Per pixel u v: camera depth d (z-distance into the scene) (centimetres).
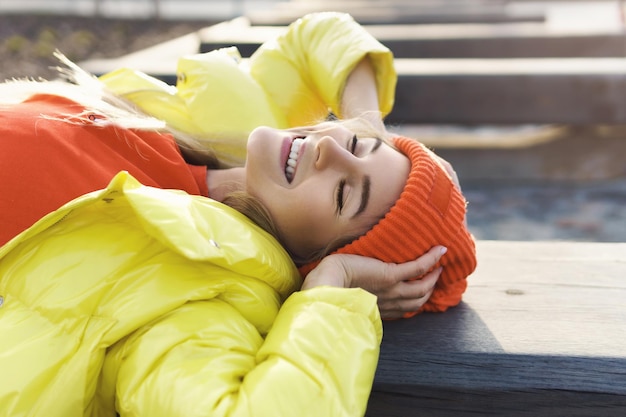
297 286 149
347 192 151
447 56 512
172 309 121
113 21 793
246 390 112
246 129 189
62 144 149
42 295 121
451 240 152
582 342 140
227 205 159
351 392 113
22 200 141
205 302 125
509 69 385
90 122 157
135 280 123
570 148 424
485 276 175
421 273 148
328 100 210
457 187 175
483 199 390
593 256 186
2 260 127
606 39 527
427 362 137
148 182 156
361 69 209
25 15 740
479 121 379
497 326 148
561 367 135
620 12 862
